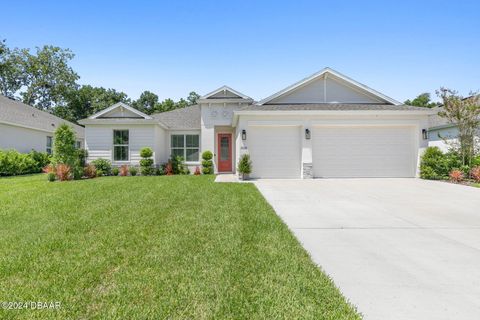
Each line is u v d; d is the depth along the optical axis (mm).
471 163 12312
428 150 13023
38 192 8867
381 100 14859
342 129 13367
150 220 5426
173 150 18859
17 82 35281
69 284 2910
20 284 2918
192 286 2859
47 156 19078
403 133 13430
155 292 2744
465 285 2977
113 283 2934
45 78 36344
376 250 4008
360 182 11773
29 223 5258
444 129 18531
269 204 7062
